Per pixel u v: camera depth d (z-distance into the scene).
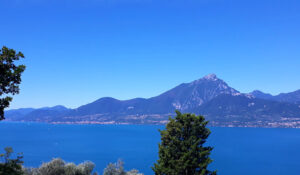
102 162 170.25
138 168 149.50
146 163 169.38
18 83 13.34
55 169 35.25
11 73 12.66
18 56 13.22
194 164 29.70
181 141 31.28
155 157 199.62
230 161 186.75
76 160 178.62
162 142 33.47
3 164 13.48
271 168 159.25
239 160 192.25
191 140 31.47
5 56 12.68
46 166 35.50
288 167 163.62
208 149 32.03
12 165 13.59
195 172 30.09
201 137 32.84
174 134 32.78
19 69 13.02
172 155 31.22
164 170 30.23
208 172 30.94
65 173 35.19
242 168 158.12
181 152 30.70
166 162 31.39
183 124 32.62
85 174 37.78
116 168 43.22
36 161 166.25
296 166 167.25
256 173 142.88
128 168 148.88
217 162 181.88
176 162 29.80
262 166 166.25
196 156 30.98
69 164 37.38
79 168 37.78
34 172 34.12
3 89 12.87
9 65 12.99
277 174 139.75
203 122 32.69
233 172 145.12
